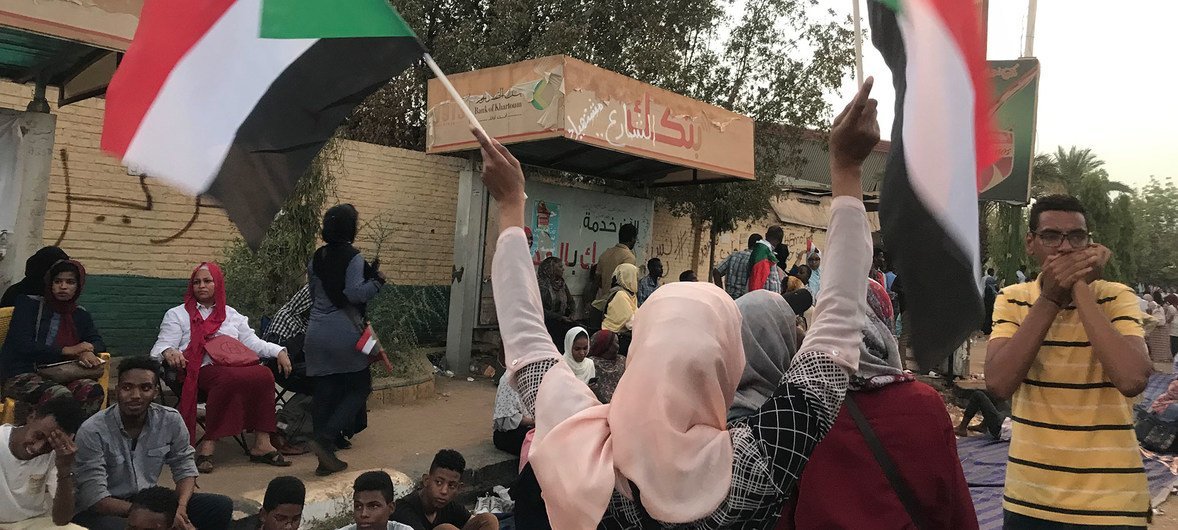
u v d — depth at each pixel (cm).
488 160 180
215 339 523
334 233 525
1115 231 2609
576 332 623
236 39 212
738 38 1180
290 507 371
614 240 1055
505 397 582
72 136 745
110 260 774
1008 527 280
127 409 377
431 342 1043
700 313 149
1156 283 5553
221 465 521
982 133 185
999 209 1566
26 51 511
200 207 830
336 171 938
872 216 1291
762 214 1280
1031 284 283
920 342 169
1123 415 263
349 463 538
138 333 794
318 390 513
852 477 206
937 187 168
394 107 1234
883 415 209
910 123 170
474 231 887
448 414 707
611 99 792
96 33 434
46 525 339
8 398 450
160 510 334
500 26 1123
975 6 184
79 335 487
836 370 149
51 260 486
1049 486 267
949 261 166
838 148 154
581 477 141
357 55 208
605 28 1136
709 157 922
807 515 206
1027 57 864
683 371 142
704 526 139
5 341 469
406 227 1009
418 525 423
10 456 332
